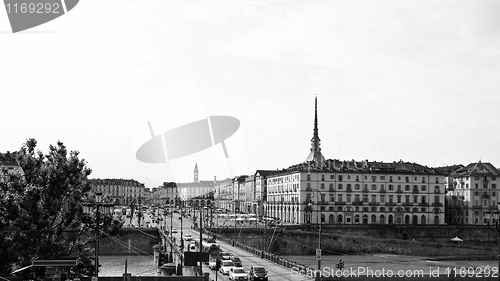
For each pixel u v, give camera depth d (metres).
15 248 49.28
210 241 118.88
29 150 52.84
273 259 90.38
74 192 52.28
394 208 189.50
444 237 173.75
